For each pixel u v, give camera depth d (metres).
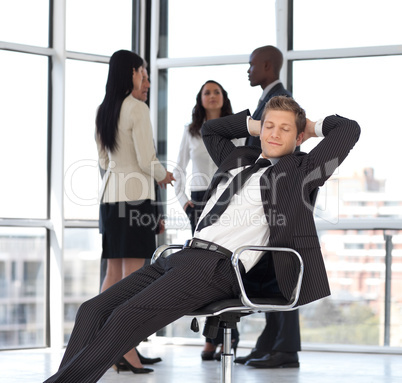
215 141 3.08
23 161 5.63
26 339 5.55
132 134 4.20
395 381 4.04
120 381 3.95
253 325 5.53
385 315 5.40
